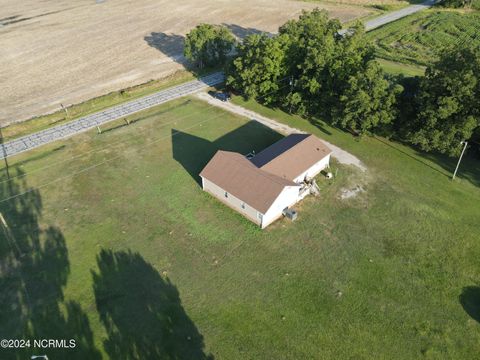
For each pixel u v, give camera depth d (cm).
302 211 3953
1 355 2706
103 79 6819
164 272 3309
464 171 4494
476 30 8706
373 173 4488
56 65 7450
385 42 8256
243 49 5825
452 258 3441
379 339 2820
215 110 5762
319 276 3281
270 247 3547
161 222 3819
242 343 2798
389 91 4600
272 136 5159
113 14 10606
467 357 2706
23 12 11106
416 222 3812
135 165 4606
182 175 4441
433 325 2909
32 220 3841
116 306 3039
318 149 4406
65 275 3284
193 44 6712
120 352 2738
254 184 3756
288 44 5547
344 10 10506
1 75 7075
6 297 3105
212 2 11381
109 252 3497
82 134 5209
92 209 3975
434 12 10088
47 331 2866
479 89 4031
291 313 2995
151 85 6425
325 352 2739
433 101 4334
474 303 3066
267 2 11269
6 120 5575
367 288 3183
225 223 3803
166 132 5234
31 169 4553
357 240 3619
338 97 5153
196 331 2870
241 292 3150
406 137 4616
